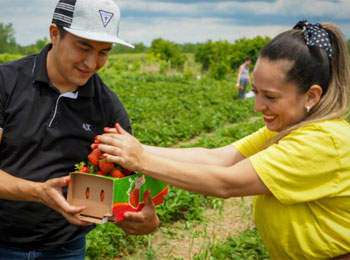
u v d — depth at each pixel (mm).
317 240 2230
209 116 13844
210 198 6703
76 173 2285
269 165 2168
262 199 2387
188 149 2875
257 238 5230
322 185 2148
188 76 33000
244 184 2197
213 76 37969
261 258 4832
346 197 2166
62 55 2293
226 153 2820
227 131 11477
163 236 5430
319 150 2104
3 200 2455
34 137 2422
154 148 2891
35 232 2527
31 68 2453
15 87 2400
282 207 2268
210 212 6383
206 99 18719
